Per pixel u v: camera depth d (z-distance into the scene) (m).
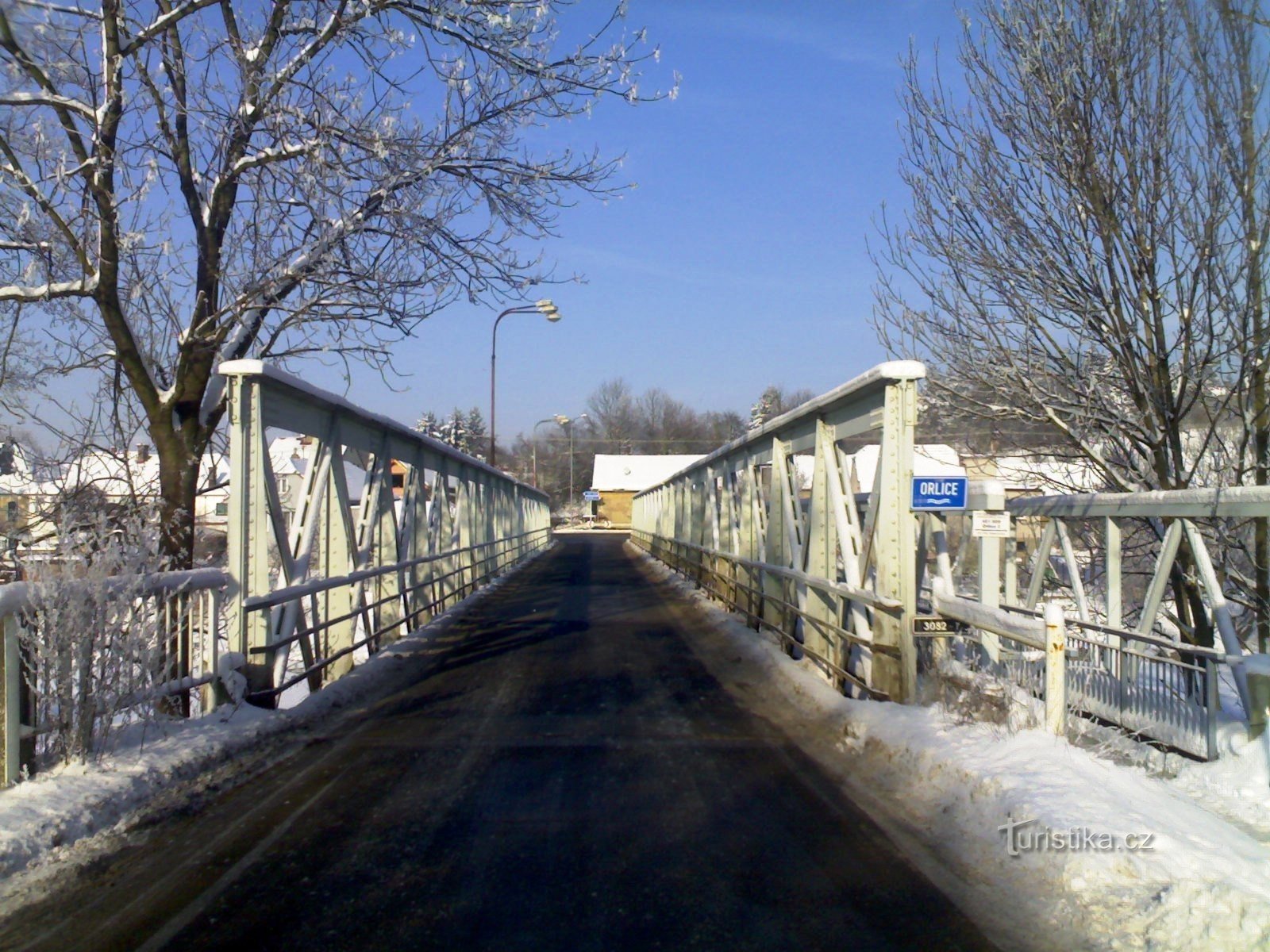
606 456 91.75
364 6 9.30
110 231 8.83
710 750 7.52
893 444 8.29
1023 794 5.27
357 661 12.69
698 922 4.33
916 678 8.19
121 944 4.12
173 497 9.54
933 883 4.78
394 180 10.09
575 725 8.43
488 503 26.23
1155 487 10.97
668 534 32.19
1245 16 9.03
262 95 9.44
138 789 6.07
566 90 10.69
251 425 8.54
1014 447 12.42
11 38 8.16
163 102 9.16
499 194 10.98
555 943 4.12
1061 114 10.09
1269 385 9.62
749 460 15.11
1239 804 5.62
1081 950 4.00
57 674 6.08
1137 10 9.66
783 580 12.45
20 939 4.18
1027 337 11.26
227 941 4.15
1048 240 10.71
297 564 9.68
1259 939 3.82
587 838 5.46
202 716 7.80
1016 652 8.73
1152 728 6.91
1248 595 9.80
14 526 10.01
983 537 8.88
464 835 5.51
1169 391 10.22
